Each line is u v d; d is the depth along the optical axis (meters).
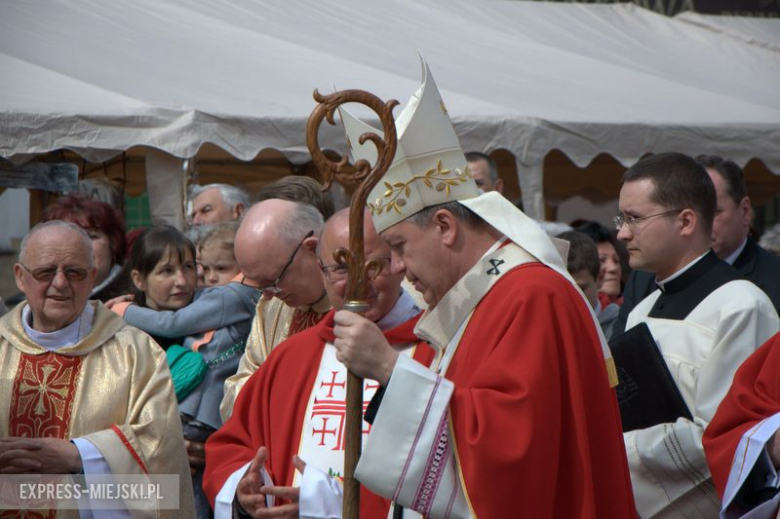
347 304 8.42
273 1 27.28
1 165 19.14
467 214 8.76
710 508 10.67
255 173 26.61
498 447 7.85
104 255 14.73
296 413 10.44
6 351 11.16
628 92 25.81
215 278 15.00
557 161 31.64
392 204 8.70
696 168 11.49
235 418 10.86
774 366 10.07
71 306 11.09
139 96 20.28
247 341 12.97
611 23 32.28
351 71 24.06
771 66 30.55
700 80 28.31
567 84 25.86
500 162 30.31
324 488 9.59
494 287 8.64
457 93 23.80
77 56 21.58
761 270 13.86
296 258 11.62
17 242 41.53
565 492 8.20
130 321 13.69
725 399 10.25
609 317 16.14
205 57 23.05
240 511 10.03
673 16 34.62
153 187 20.03
